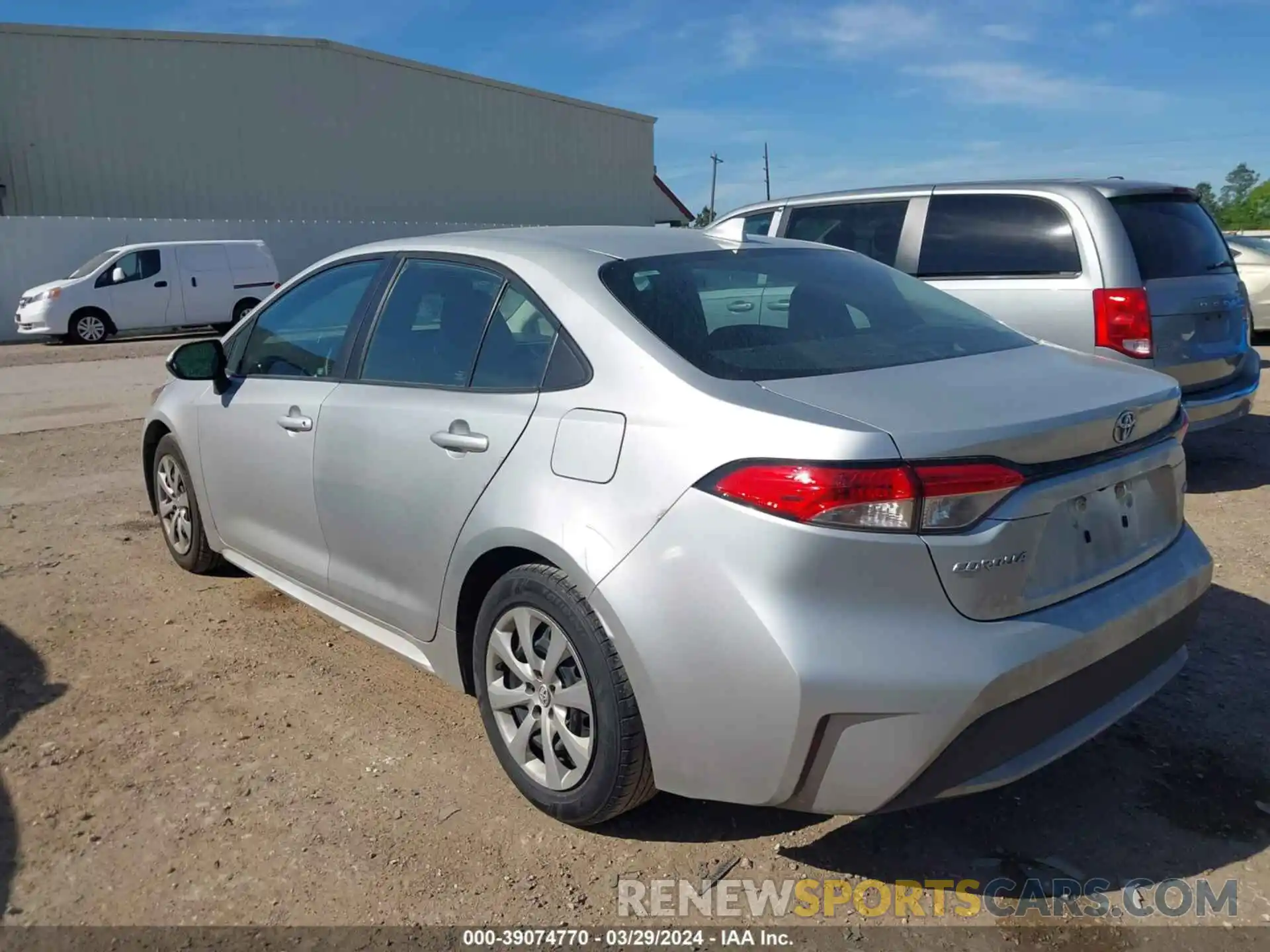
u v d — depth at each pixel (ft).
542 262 10.46
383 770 10.75
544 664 9.41
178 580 16.35
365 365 12.03
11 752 11.14
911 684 7.55
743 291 10.41
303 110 95.91
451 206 108.68
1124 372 9.84
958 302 11.94
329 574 12.41
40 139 82.94
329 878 9.02
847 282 11.41
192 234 72.84
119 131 86.28
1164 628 9.21
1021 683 7.82
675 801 10.14
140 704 12.20
